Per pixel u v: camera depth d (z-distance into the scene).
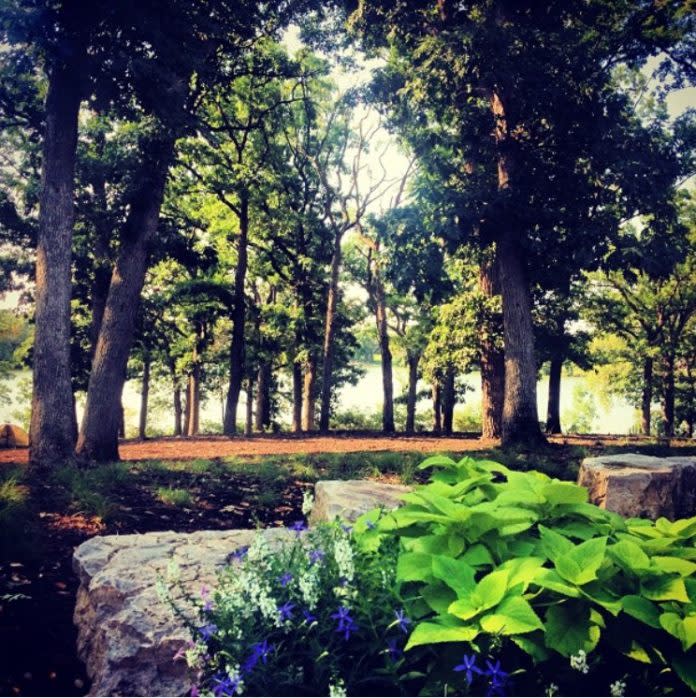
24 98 15.59
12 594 4.69
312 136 28.61
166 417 53.06
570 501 3.03
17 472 8.67
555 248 15.20
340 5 17.70
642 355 34.38
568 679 2.33
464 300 18.50
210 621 2.69
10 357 30.94
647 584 2.43
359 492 5.50
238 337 24.11
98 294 20.06
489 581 2.37
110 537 4.83
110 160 14.95
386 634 2.54
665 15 15.29
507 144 15.24
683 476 6.38
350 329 36.31
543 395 60.12
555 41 13.85
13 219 18.86
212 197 25.64
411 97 16.44
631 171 13.70
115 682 3.24
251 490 9.25
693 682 2.14
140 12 10.14
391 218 15.47
